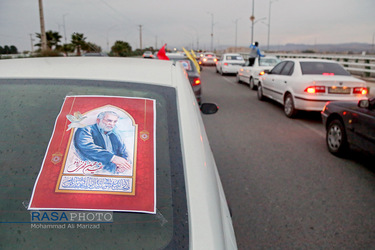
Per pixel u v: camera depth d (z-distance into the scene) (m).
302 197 3.58
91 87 1.50
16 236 1.05
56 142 1.27
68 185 1.15
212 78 18.17
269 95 9.36
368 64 15.05
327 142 5.25
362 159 4.87
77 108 1.39
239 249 2.65
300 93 7.21
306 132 6.46
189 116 1.43
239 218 3.14
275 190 3.76
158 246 1.03
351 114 4.55
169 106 1.46
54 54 27.86
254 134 6.27
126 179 1.18
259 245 2.71
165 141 1.31
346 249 2.66
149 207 1.12
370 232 2.90
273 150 5.27
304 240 2.78
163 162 1.24
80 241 1.05
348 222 3.06
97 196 1.14
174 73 1.74
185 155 1.26
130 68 1.72
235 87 13.99
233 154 5.06
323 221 3.08
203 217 1.08
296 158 4.88
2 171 1.19
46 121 1.34
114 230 1.07
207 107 3.54
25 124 1.33
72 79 1.55
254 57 14.93
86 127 1.32
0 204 1.11
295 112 7.54
